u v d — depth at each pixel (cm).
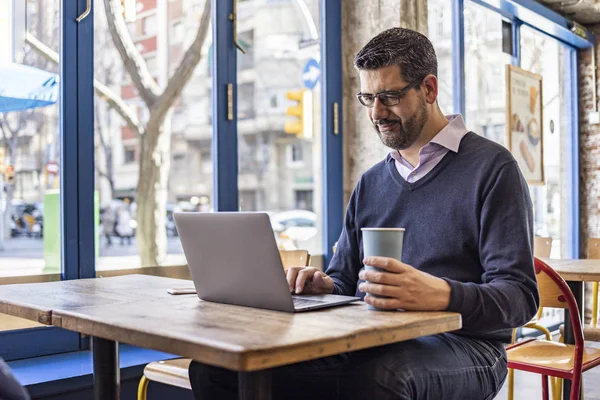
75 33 306
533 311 159
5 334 291
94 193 312
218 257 148
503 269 159
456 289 141
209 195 360
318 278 169
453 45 473
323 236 403
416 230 180
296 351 107
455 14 471
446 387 152
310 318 129
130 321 128
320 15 406
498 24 529
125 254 360
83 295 168
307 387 173
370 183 197
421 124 180
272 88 770
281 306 138
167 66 386
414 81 176
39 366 284
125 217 362
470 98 492
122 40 355
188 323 125
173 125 380
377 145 401
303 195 454
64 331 309
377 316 130
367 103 181
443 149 180
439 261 175
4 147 311
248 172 450
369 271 137
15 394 102
